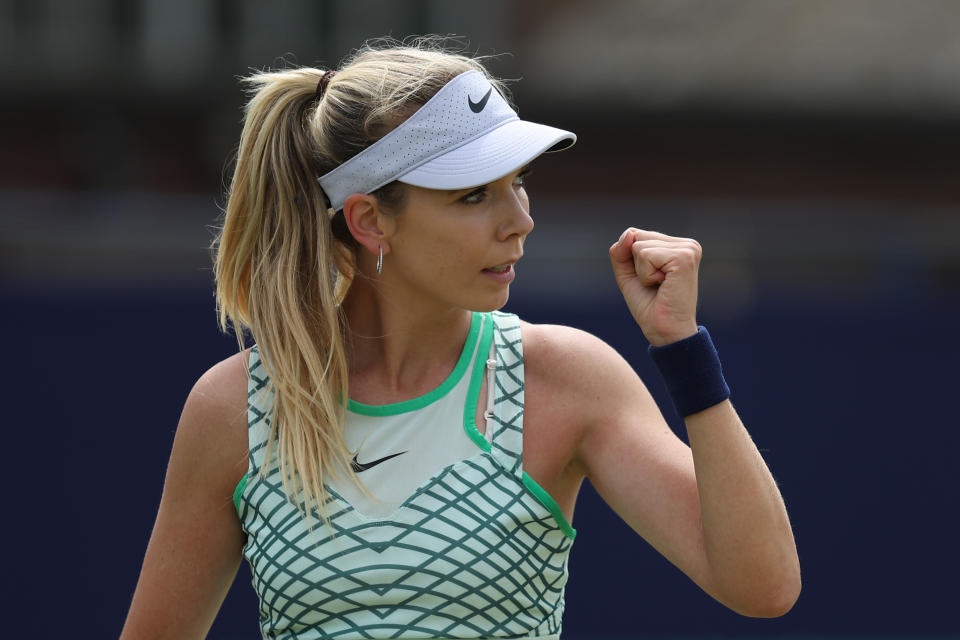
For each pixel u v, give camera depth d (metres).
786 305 29.34
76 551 23.88
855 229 37.22
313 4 41.06
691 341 7.20
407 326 7.81
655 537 7.52
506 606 7.39
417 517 7.37
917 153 42.06
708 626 24.64
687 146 41.62
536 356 7.78
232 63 38.66
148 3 40.41
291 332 7.83
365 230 7.76
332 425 7.57
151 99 38.56
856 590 25.59
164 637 8.10
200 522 8.00
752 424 25.81
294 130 8.04
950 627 25.64
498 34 41.44
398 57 7.91
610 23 42.31
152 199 39.03
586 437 7.72
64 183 39.31
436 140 7.49
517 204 7.57
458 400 7.64
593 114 40.03
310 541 7.43
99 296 24.58
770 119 40.09
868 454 25.84
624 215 38.69
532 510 7.45
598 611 24.45
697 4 42.78
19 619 23.67
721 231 36.06
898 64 40.31
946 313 26.12
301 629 7.47
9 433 23.83
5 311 23.97
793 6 42.22
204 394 7.96
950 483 25.84
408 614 7.29
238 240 8.25
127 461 24.09
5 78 37.66
